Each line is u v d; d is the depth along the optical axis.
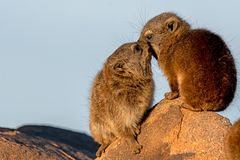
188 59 18.66
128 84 18.56
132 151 18.42
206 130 17.92
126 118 18.50
